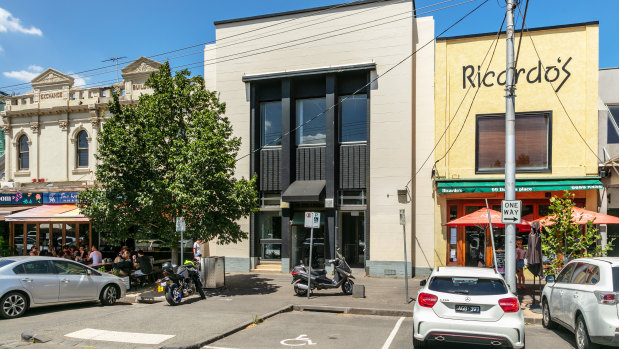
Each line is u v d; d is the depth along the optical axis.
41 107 22.30
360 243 18.06
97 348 7.95
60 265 11.82
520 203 10.88
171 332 8.98
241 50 19.33
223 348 8.06
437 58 17.39
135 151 13.60
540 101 16.34
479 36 16.98
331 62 18.09
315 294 13.80
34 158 22.34
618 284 7.17
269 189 19.00
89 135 21.44
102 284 12.46
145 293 14.02
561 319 8.78
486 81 16.88
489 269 8.30
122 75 21.16
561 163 16.03
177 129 14.34
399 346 8.20
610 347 7.61
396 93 17.31
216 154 13.38
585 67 15.95
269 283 15.87
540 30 16.42
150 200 13.20
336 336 8.95
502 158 16.62
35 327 9.60
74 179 21.56
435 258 17.05
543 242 12.19
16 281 10.70
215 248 19.28
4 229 22.81
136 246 21.00
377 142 17.44
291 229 18.61
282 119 18.53
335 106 18.06
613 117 17.02
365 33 17.77
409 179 17.03
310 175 18.50
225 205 14.17
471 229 16.88
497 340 7.08
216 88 19.59
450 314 7.34
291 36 18.66
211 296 13.46
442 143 17.17
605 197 15.58
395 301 12.50
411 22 17.28
